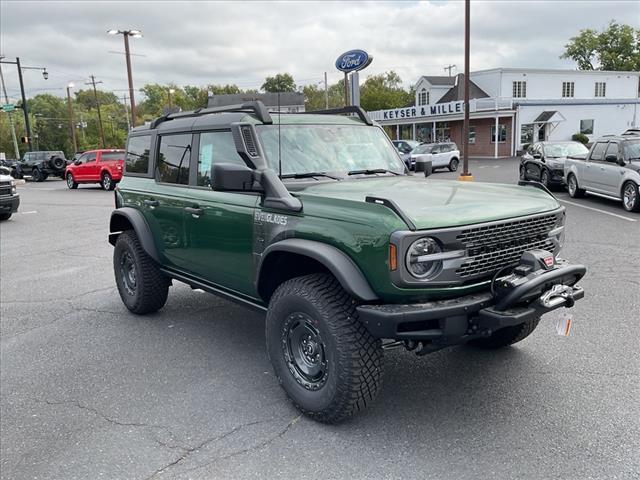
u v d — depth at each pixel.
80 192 24.05
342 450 3.27
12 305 6.62
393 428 3.49
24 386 4.33
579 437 3.31
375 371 3.33
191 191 4.75
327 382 3.40
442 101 48.53
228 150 4.41
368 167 4.61
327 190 3.78
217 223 4.36
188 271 5.09
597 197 14.70
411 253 3.06
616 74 46.47
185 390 4.15
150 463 3.22
